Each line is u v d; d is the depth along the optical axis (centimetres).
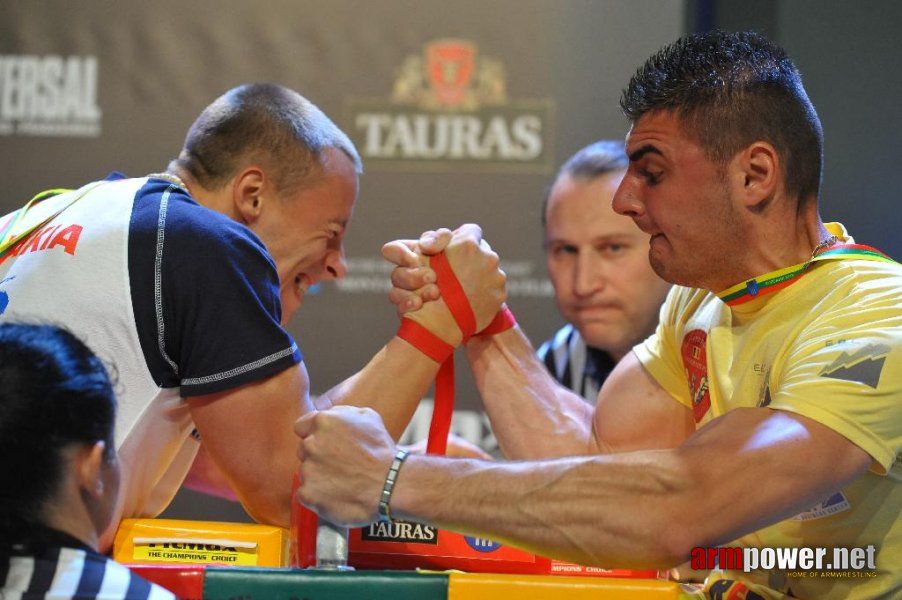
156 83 502
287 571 199
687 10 541
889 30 530
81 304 252
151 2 502
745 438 209
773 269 244
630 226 402
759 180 237
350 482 220
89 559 183
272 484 255
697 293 286
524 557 239
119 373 251
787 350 240
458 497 214
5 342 186
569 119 497
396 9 499
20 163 501
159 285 252
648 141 241
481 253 295
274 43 502
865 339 217
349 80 502
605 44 495
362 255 502
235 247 257
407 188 500
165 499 290
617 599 197
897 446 214
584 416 317
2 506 179
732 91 237
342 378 502
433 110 500
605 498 207
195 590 198
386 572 199
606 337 409
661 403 296
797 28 537
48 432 180
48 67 501
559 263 415
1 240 277
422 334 288
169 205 264
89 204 271
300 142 297
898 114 529
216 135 295
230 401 251
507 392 316
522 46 498
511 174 498
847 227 534
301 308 503
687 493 204
